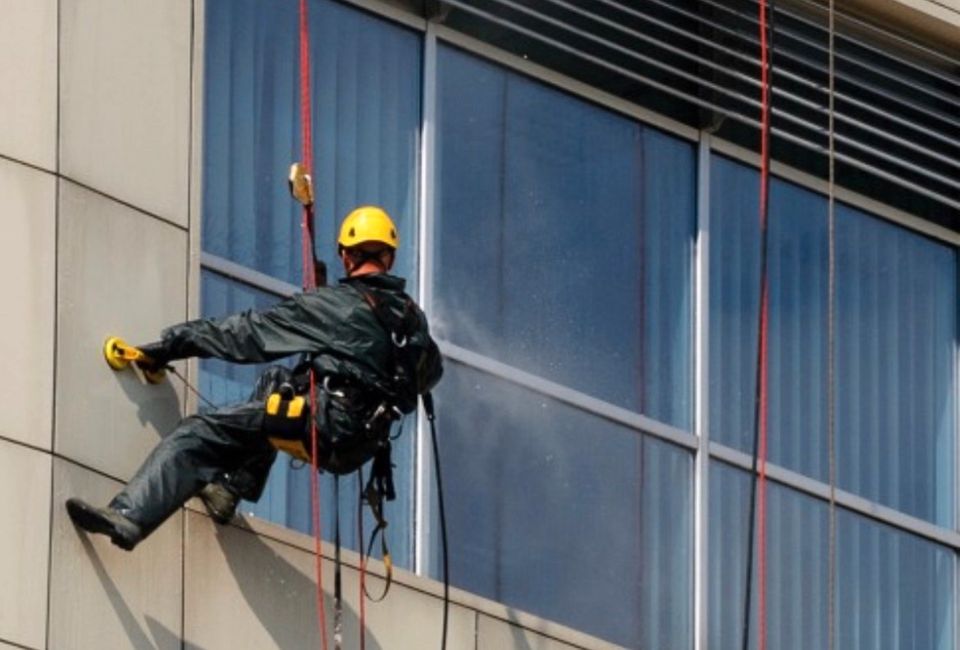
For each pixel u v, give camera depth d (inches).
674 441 1198.9
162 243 1054.4
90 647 1003.9
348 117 1144.8
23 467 999.6
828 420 1243.2
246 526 1053.2
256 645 1044.5
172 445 1017.5
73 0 1045.8
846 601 1230.9
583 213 1195.9
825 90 1247.5
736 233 1237.1
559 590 1155.3
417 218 1151.6
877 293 1273.4
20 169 1019.9
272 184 1120.2
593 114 1208.2
